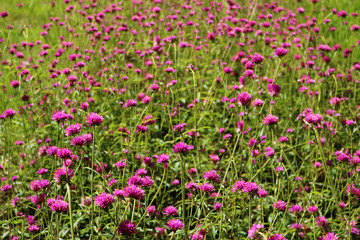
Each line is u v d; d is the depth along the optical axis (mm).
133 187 1896
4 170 3355
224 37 5293
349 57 4859
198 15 6012
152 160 2895
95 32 4934
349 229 2264
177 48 5324
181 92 4500
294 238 2438
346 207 2816
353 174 2580
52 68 4457
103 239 2262
